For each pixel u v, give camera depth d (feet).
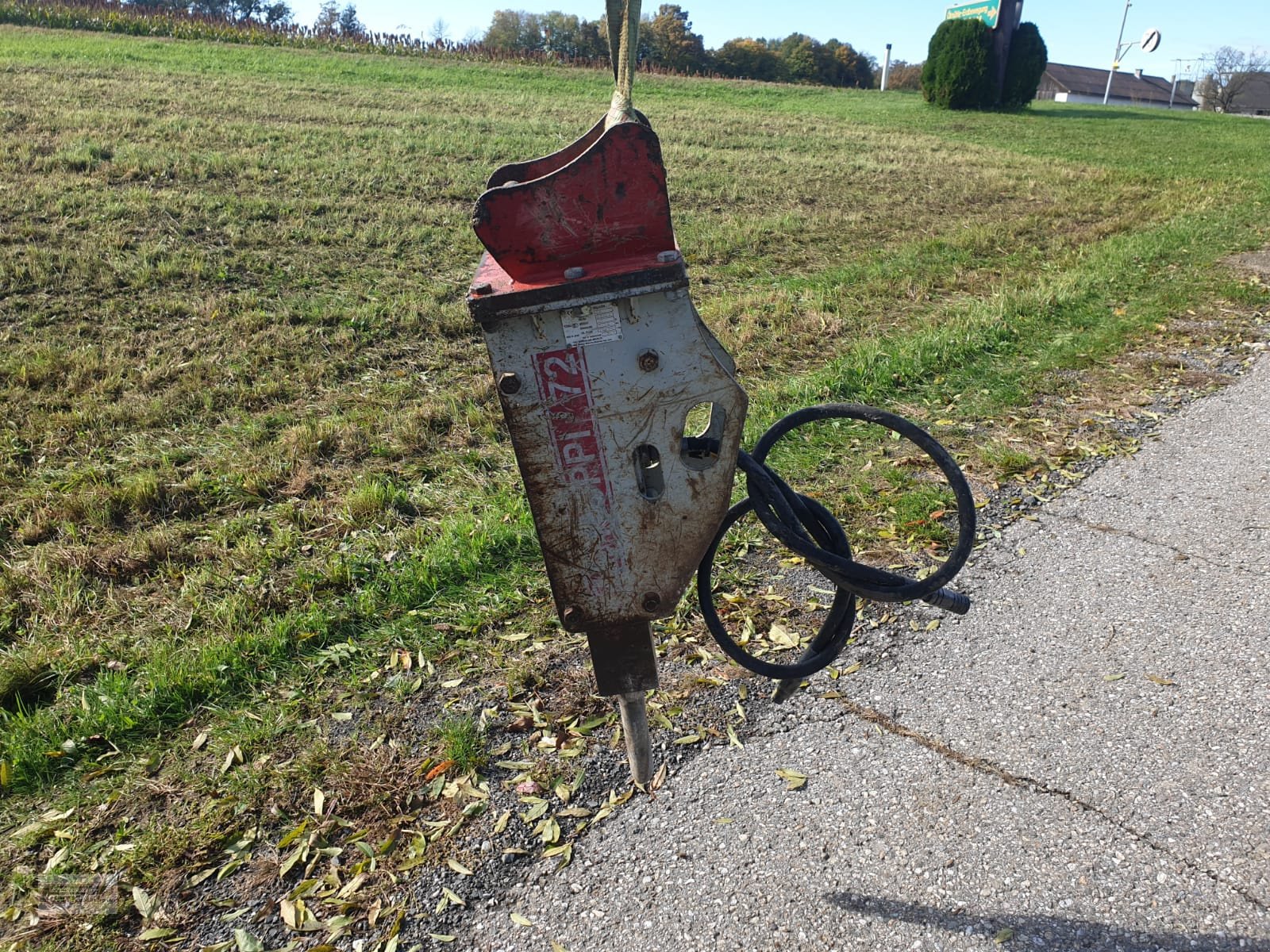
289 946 8.20
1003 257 33.14
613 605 7.64
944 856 8.84
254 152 42.04
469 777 10.01
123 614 13.14
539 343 6.83
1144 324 24.43
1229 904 8.18
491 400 20.63
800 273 31.78
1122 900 8.29
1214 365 21.79
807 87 102.83
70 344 22.81
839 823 9.27
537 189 6.55
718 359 6.98
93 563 14.16
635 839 9.19
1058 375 21.25
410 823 9.48
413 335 24.68
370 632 12.53
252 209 34.01
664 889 8.62
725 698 11.08
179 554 14.60
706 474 7.26
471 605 13.00
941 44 86.63
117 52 71.41
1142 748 10.07
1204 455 17.04
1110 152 61.77
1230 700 10.73
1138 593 12.92
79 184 34.45
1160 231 35.76
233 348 23.11
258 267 28.71
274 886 8.83
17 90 49.90
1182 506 15.24
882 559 14.02
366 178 39.83
